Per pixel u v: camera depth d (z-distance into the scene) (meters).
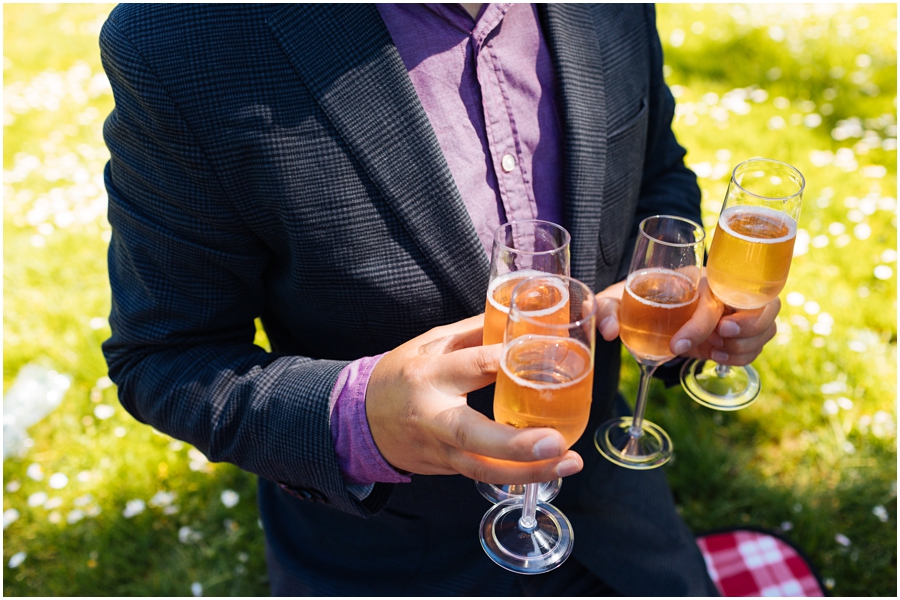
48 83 5.36
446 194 1.21
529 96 1.37
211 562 2.70
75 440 3.04
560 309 1.06
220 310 1.30
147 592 2.62
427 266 1.25
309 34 1.14
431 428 1.00
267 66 1.13
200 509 2.84
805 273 3.56
